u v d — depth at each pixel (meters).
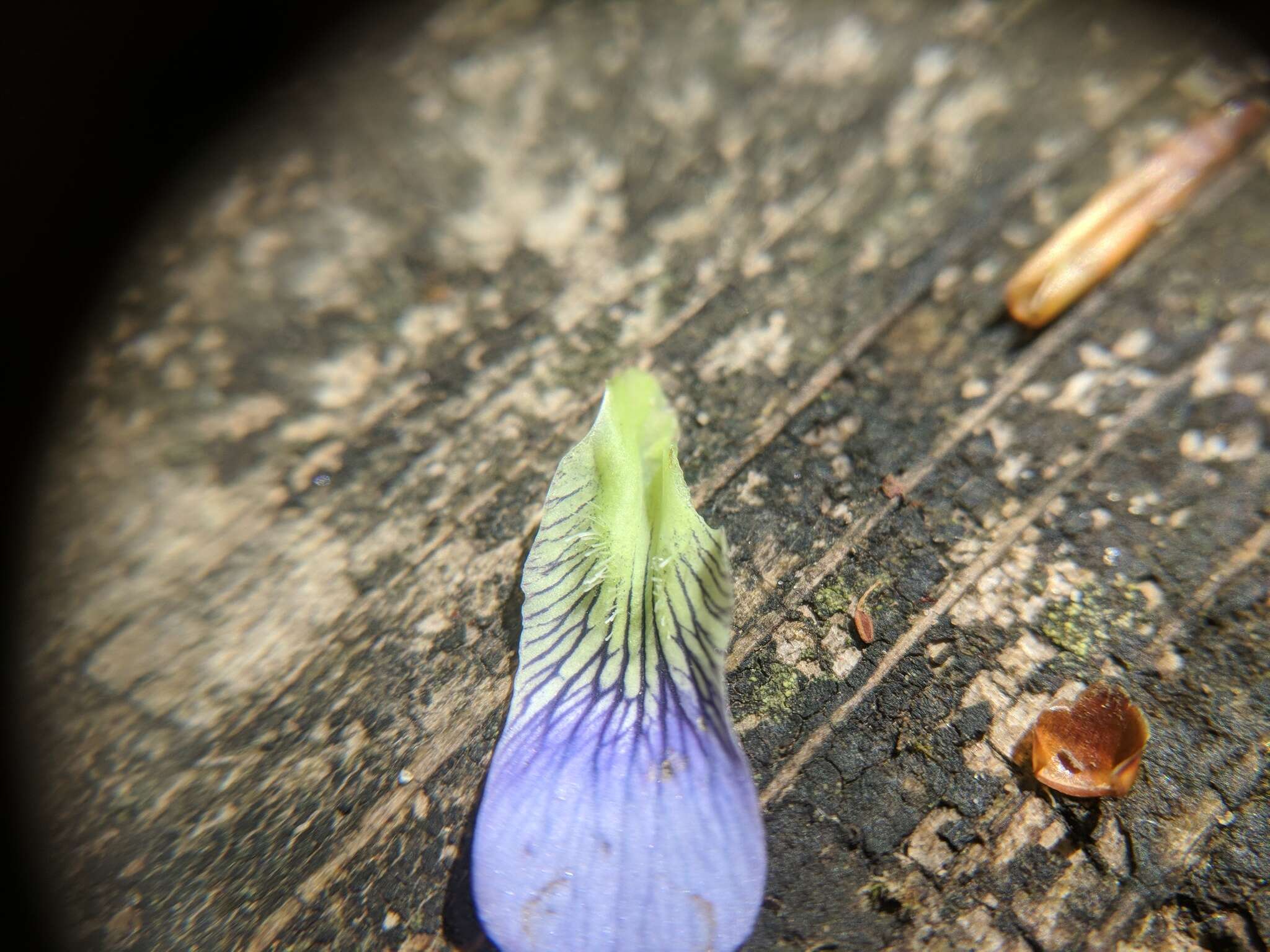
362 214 0.05
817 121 0.05
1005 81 0.05
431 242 0.05
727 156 0.05
